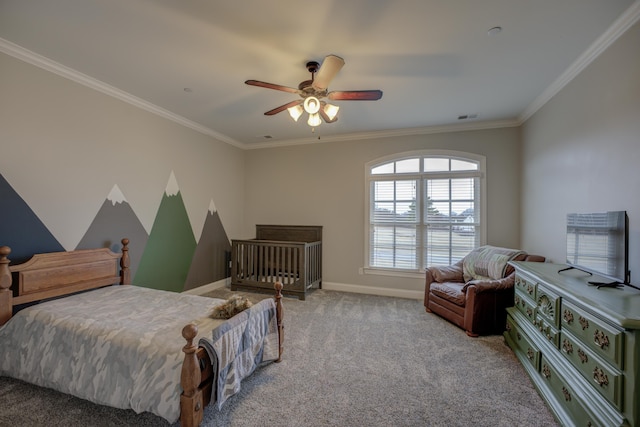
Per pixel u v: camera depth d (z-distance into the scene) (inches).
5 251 85.9
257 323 86.7
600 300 61.4
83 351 72.3
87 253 111.0
